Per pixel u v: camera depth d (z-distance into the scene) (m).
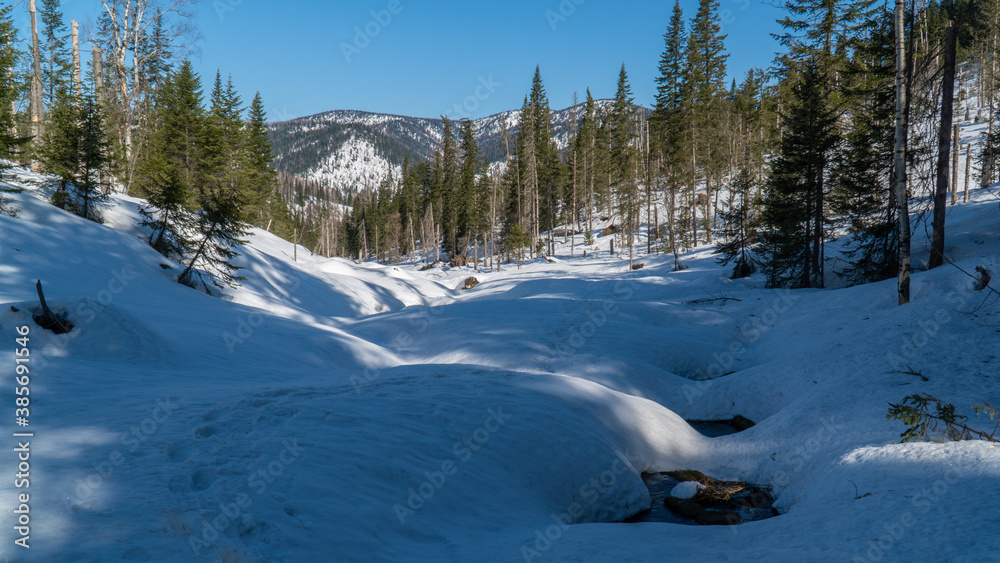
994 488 5.14
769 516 8.30
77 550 3.64
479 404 9.68
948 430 7.26
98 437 6.00
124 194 37.69
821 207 25.36
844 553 4.52
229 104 56.25
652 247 53.22
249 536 4.55
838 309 18.38
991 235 20.88
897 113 15.66
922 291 15.80
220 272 28.58
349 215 131.75
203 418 7.21
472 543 5.55
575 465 8.66
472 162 83.44
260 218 64.56
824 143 24.47
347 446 6.96
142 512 4.38
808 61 29.83
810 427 10.18
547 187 75.19
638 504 8.65
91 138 29.09
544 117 77.31
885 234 21.58
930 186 19.16
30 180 27.86
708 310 23.86
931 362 11.56
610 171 68.31
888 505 5.44
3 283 15.05
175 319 16.66
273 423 7.40
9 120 26.98
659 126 55.88
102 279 20.11
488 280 57.72
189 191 29.56
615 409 11.25
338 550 4.70
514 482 7.70
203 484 5.36
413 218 94.19
